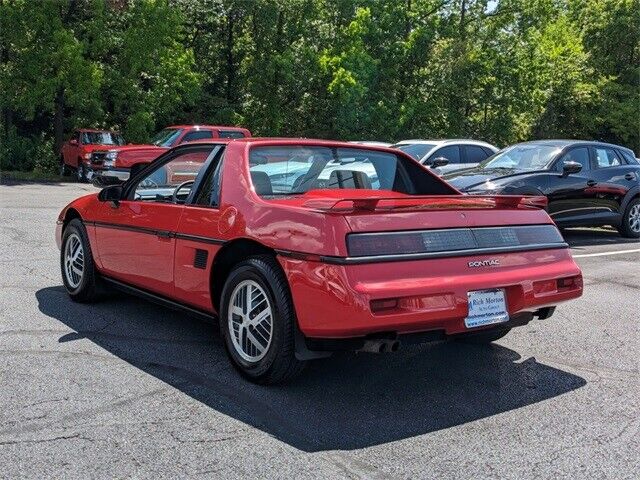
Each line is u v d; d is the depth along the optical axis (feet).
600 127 138.31
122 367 15.11
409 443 11.62
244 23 110.01
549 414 13.09
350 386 14.42
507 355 16.99
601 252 34.86
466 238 13.89
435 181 18.33
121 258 18.60
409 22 109.70
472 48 110.01
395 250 12.91
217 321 15.84
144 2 87.40
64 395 13.34
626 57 145.69
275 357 13.48
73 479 10.05
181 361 15.65
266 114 107.45
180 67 94.02
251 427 12.10
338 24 108.78
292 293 13.08
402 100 110.11
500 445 11.63
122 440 11.40
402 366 15.89
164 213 16.88
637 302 23.21
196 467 10.52
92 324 18.49
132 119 88.99
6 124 93.50
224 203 15.24
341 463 10.78
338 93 100.01
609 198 38.96
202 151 17.29
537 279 14.42
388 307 12.43
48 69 83.66
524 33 111.65
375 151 17.80
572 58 133.80
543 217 15.56
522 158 38.37
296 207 13.53
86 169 72.28
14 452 10.87
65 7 85.76
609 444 11.75
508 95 111.24
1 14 80.53
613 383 14.99
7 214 41.73
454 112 110.83
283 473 10.38
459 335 13.89
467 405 13.50
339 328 12.39
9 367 14.85
